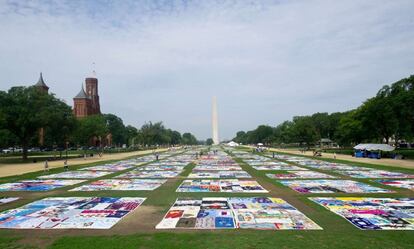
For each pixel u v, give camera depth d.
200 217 16.09
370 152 63.47
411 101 54.00
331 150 97.94
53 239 12.74
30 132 60.91
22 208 18.44
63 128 66.62
